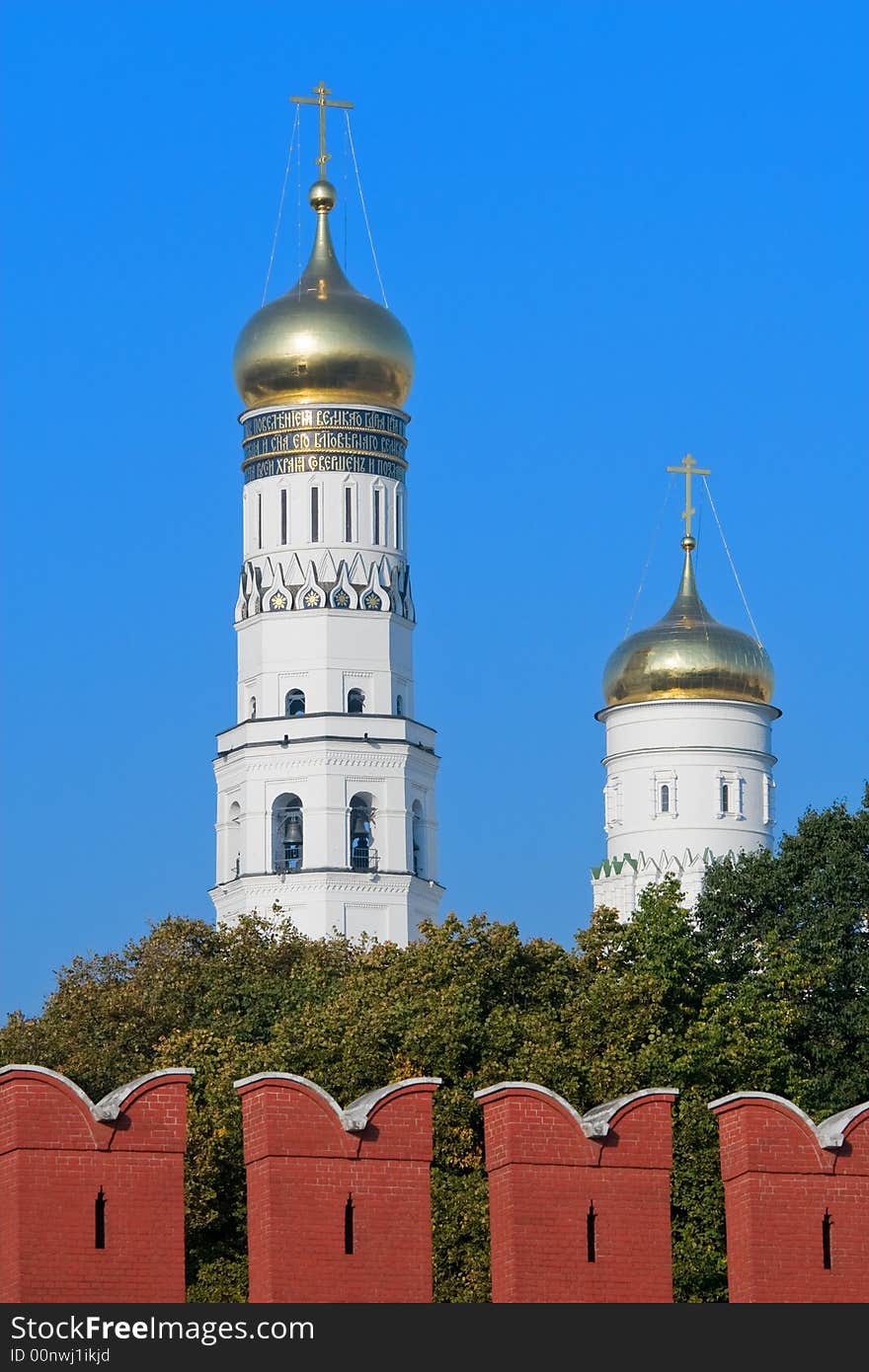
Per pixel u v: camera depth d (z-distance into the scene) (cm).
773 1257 5762
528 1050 9319
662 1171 5769
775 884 11300
